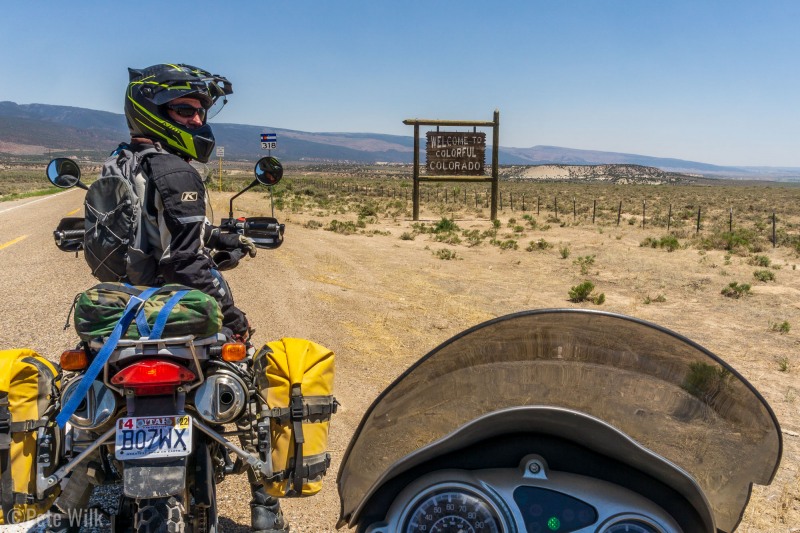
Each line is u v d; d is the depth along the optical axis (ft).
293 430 8.89
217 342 8.95
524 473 6.89
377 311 35.06
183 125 10.32
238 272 41.63
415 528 6.79
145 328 8.16
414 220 108.06
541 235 86.58
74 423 8.37
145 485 8.09
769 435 7.38
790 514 15.31
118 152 10.23
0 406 8.33
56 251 47.93
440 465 7.13
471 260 60.75
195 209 9.48
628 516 6.68
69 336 24.66
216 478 10.53
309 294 37.35
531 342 7.14
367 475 7.39
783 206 209.15
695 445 7.36
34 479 8.51
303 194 196.54
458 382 7.35
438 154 105.40
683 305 42.34
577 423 6.77
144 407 8.37
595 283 49.60
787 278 53.16
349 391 22.35
